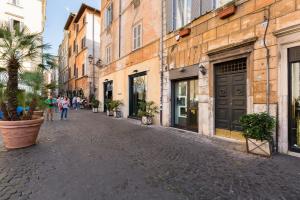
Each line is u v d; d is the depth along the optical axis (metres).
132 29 14.44
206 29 8.29
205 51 8.35
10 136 6.10
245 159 5.18
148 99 12.41
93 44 26.78
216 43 7.83
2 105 6.39
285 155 5.48
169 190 3.51
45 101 7.23
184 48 9.52
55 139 7.61
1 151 5.90
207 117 8.27
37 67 7.00
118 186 3.65
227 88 7.58
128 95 15.10
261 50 6.21
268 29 6.03
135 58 14.08
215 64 8.01
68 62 37.47
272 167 4.58
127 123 12.24
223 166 4.68
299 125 5.58
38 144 6.79
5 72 6.55
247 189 3.54
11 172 4.29
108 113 17.19
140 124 11.77
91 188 3.57
